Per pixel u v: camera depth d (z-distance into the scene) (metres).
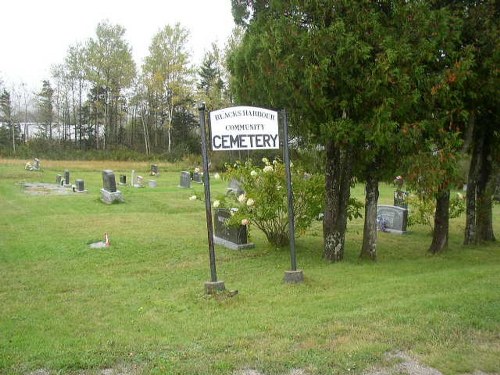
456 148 9.56
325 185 10.34
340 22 8.12
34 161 44.06
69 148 62.91
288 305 6.37
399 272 8.72
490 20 9.62
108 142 66.12
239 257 10.67
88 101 66.44
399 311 5.60
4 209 19.66
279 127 7.59
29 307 6.76
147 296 7.27
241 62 9.87
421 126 8.53
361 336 4.80
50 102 67.88
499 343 4.61
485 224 13.41
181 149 56.78
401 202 17.17
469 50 9.09
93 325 5.82
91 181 34.50
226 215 12.08
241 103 10.12
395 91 8.25
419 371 4.04
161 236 13.30
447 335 4.80
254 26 9.53
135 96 64.56
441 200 11.39
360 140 9.07
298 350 4.46
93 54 60.66
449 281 7.34
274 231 11.75
